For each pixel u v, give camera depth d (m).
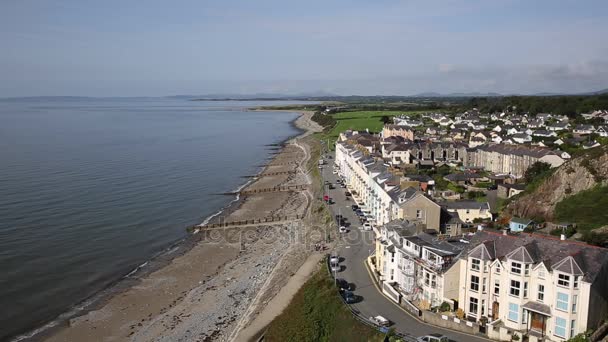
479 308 64.44
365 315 68.69
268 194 163.38
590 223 97.31
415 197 95.69
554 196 113.06
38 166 196.75
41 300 85.50
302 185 173.62
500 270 62.22
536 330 59.34
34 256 103.25
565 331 56.38
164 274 97.69
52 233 117.25
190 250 111.00
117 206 142.25
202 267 101.38
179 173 195.75
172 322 79.12
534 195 117.12
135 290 90.50
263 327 75.62
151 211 139.12
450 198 121.19
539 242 62.25
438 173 167.75
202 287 91.94
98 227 123.06
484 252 64.00
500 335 59.88
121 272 98.06
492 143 197.62
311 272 90.62
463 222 104.81
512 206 117.94
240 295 88.19
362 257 95.38
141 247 111.62
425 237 77.62
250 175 197.75
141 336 75.00
